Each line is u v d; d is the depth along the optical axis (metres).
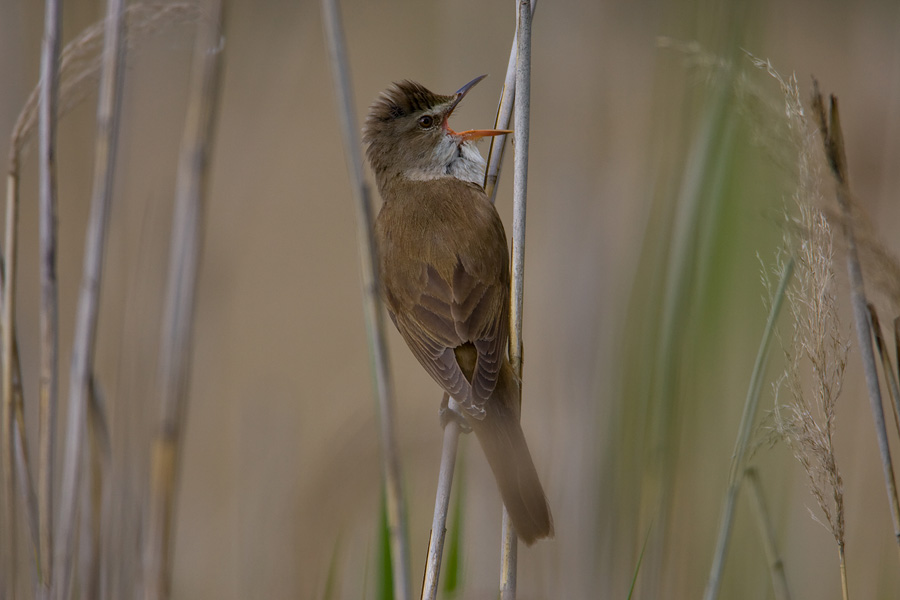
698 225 8.05
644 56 13.72
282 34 15.58
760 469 8.83
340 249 16.31
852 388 9.55
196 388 11.25
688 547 8.79
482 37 13.14
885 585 8.54
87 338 5.84
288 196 17.11
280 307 15.64
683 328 8.05
